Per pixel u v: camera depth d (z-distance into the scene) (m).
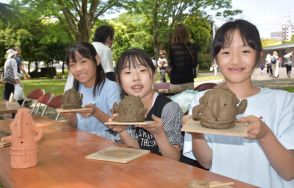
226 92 1.78
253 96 2.14
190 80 6.21
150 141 2.61
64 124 3.29
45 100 5.41
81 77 3.32
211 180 1.63
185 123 1.85
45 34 15.97
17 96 8.91
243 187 1.53
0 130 3.11
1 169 1.92
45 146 2.40
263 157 2.04
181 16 17.22
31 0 12.77
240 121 1.70
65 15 14.03
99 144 2.42
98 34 6.01
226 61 2.06
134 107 2.27
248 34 1.99
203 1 16.56
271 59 19.58
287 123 2.03
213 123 1.70
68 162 2.01
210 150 2.18
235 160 2.09
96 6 14.09
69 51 3.29
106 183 1.65
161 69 14.41
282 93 2.16
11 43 26.09
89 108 2.86
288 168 1.86
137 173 1.77
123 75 2.68
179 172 1.76
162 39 17.34
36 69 29.50
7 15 12.97
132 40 24.73
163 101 2.70
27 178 1.76
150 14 16.80
